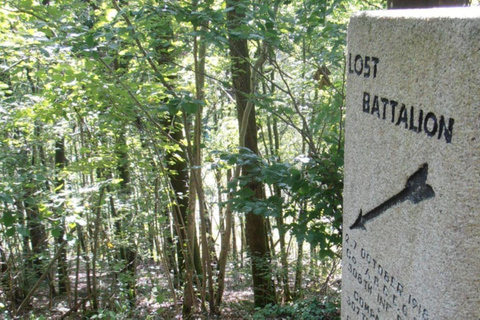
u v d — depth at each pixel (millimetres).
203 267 10484
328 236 4941
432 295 2055
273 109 6176
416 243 2199
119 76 7953
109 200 11805
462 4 3971
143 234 10992
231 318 10398
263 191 9664
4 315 8109
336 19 7438
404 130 2299
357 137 2904
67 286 13000
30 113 7156
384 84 2500
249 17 5746
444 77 1939
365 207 2803
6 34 6562
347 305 3203
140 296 13180
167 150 9031
